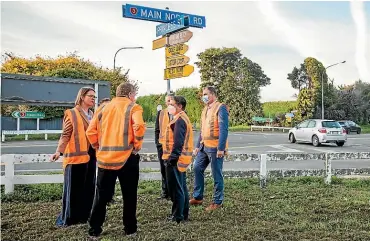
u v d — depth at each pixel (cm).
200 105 4572
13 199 702
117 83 3153
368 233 530
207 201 723
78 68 3152
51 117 2862
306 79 5116
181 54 755
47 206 666
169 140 587
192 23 771
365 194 798
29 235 511
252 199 737
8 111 2745
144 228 546
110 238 498
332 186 886
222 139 647
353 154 930
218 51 4925
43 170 1092
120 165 491
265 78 5928
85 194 569
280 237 509
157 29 826
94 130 503
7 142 2197
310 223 580
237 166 1253
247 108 4778
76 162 560
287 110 4962
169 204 689
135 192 512
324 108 4728
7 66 3250
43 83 725
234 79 4831
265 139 2678
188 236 511
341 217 618
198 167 689
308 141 2200
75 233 521
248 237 508
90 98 581
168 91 793
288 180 929
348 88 5619
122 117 494
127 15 753
